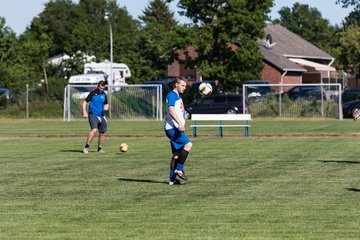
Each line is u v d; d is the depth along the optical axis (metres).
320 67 151.88
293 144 49.50
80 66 144.75
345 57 140.25
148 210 22.95
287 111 92.62
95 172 33.66
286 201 24.56
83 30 151.88
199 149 45.75
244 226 20.17
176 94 28.98
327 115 91.88
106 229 19.91
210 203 24.28
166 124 29.02
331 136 57.56
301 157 40.03
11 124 84.12
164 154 42.66
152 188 28.11
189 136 59.44
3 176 32.34
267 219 21.20
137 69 147.50
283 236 18.77
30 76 127.38
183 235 19.00
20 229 20.02
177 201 24.78
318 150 44.41
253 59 107.69
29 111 101.12
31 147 49.03
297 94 94.00
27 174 33.06
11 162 38.66
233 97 93.81
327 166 35.41
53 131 68.44
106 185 29.06
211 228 19.94
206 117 58.88
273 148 46.19
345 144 49.12
